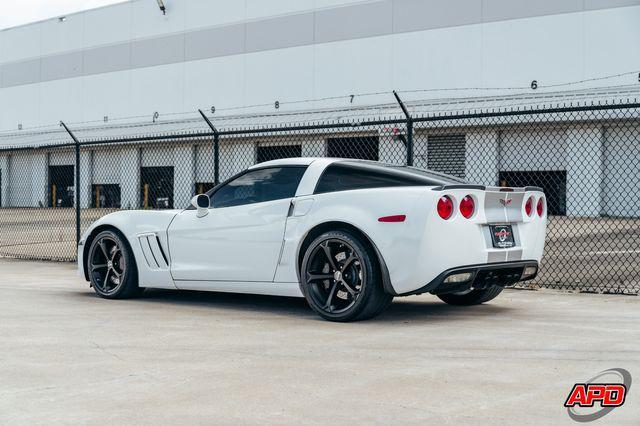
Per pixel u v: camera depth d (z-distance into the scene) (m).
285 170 5.59
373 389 3.25
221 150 31.14
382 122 7.74
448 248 4.78
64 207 38.81
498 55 27.28
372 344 4.26
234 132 8.66
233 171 30.61
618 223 19.94
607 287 7.35
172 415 2.86
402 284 4.82
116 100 39.06
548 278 8.19
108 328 4.81
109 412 2.90
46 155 40.00
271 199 5.51
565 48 25.95
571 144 24.27
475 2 27.77
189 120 35.81
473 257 4.90
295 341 4.36
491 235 5.06
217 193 5.89
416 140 26.19
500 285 5.49
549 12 26.27
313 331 4.70
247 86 34.09
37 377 3.46
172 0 36.81
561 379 3.42
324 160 5.49
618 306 5.93
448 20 28.38
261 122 32.69
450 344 4.26
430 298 6.44
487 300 5.89
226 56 34.78
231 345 4.23
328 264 5.24
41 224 21.38
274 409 2.94
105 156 36.84
